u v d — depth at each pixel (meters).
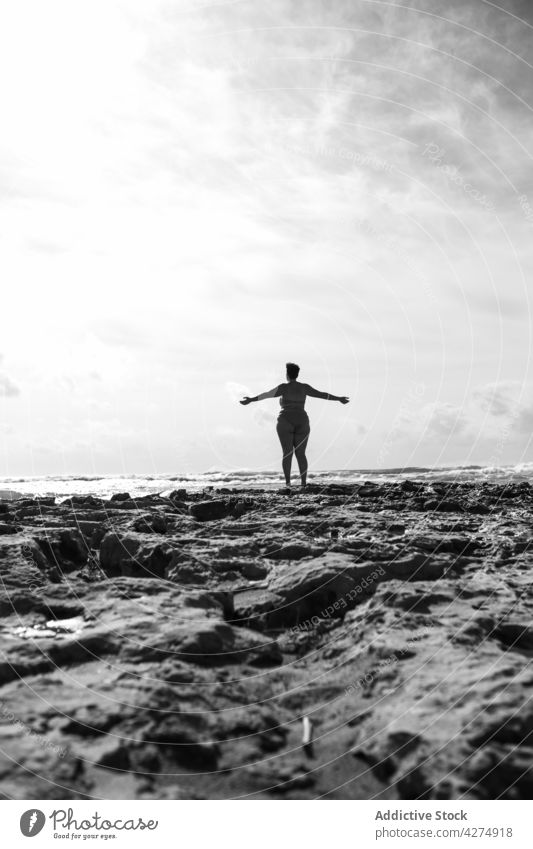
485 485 9.66
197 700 2.35
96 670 2.54
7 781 1.84
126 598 3.37
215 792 1.89
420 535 4.80
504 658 2.60
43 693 2.33
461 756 1.96
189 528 5.32
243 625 3.19
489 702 2.22
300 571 3.68
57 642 2.75
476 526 5.49
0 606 3.20
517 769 1.90
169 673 2.51
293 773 1.98
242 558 4.20
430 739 2.05
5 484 21.86
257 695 2.44
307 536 4.88
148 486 18.42
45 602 3.28
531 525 5.54
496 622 3.02
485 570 3.91
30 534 4.46
